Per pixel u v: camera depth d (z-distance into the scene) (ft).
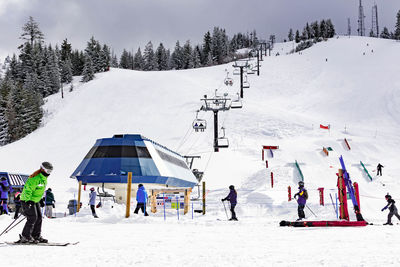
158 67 598.75
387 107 273.13
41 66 409.90
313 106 301.43
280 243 24.20
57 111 305.32
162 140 216.74
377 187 125.29
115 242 25.63
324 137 219.20
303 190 52.24
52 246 23.49
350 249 20.29
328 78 375.25
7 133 270.87
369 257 17.21
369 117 264.31
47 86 378.32
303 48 607.78
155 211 64.75
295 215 63.57
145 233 32.19
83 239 27.61
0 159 219.61
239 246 22.97
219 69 428.15
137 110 272.31
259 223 44.52
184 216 60.13
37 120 279.90
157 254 19.84
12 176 74.23
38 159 214.48
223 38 643.86
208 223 43.93
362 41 565.53
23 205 24.32
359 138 217.15
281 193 95.30
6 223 40.42
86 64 397.39
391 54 424.46
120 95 305.53
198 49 610.65
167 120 248.11
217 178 161.07
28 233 24.40
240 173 165.89
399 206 70.59
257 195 89.45
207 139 213.46
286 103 315.17
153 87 313.73
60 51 512.22
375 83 327.06
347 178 47.14
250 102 277.85
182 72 415.64
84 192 122.11
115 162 76.89
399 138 219.20
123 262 17.44
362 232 30.55
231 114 247.50
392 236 26.37
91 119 271.28
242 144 205.05
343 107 289.53
